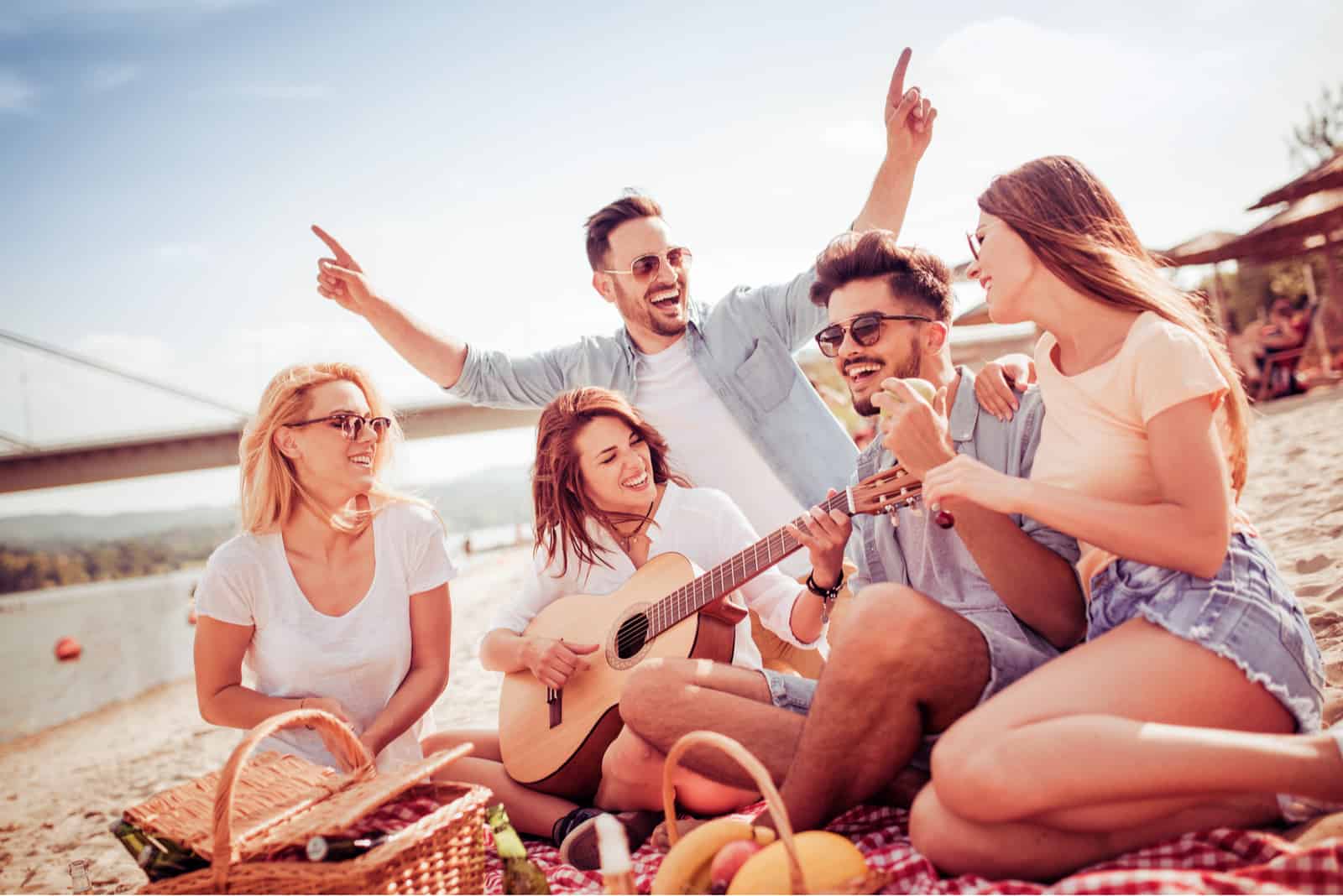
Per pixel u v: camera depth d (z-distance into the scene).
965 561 2.62
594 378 4.34
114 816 7.62
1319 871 1.74
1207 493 2.03
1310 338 17.80
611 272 4.23
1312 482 8.41
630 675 2.65
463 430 53.00
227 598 3.12
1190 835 1.99
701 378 4.24
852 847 2.03
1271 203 20.84
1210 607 2.04
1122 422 2.19
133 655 28.41
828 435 4.16
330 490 3.18
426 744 3.36
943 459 2.35
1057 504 2.08
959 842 2.03
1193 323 2.25
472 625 14.08
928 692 2.25
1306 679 2.08
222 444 56.94
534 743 3.12
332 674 3.13
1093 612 2.29
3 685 25.17
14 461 54.34
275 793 2.37
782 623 3.10
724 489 4.21
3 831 7.66
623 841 1.89
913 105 4.05
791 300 4.12
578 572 3.44
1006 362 2.68
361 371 3.38
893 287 2.86
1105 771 1.87
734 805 2.74
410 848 2.13
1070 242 2.26
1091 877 1.81
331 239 4.21
